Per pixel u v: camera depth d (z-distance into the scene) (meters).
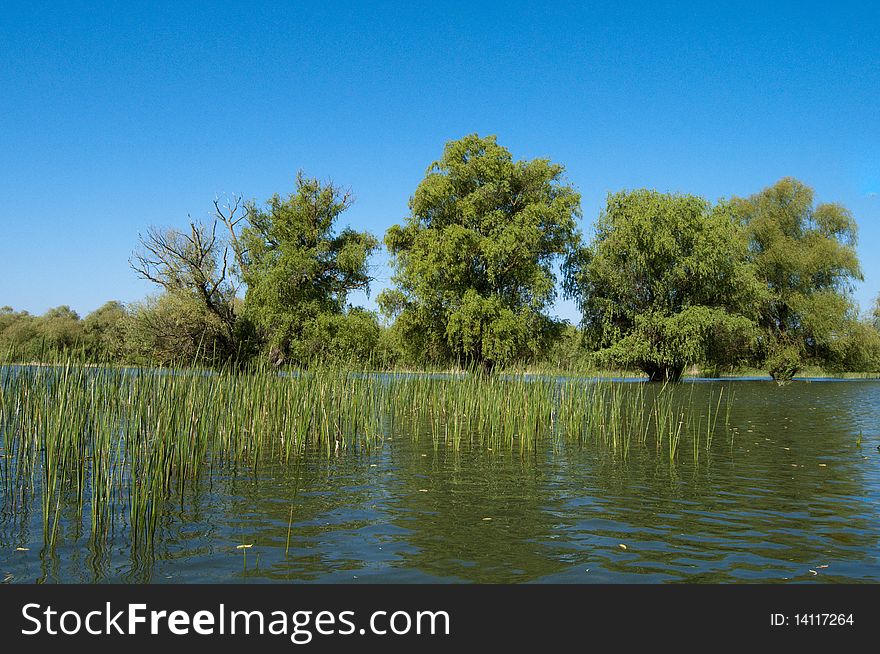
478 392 18.20
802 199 45.38
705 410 22.78
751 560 6.75
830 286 45.16
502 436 15.50
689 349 37.53
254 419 13.10
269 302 39.94
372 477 10.80
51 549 6.91
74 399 10.07
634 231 38.47
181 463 9.83
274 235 42.34
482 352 37.34
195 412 11.09
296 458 12.50
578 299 42.00
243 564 6.58
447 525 7.95
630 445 14.34
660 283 38.97
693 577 6.33
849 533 7.65
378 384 18.94
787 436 15.97
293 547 7.09
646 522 8.11
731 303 40.88
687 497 9.45
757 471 11.44
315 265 41.50
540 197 40.50
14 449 11.38
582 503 9.09
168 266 38.94
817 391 33.81
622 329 41.41
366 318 41.28
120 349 29.39
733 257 39.84
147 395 10.59
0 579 6.14
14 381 11.02
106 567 6.46
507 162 39.84
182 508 8.69
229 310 40.09
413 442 14.62
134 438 8.23
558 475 11.05
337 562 6.66
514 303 39.78
